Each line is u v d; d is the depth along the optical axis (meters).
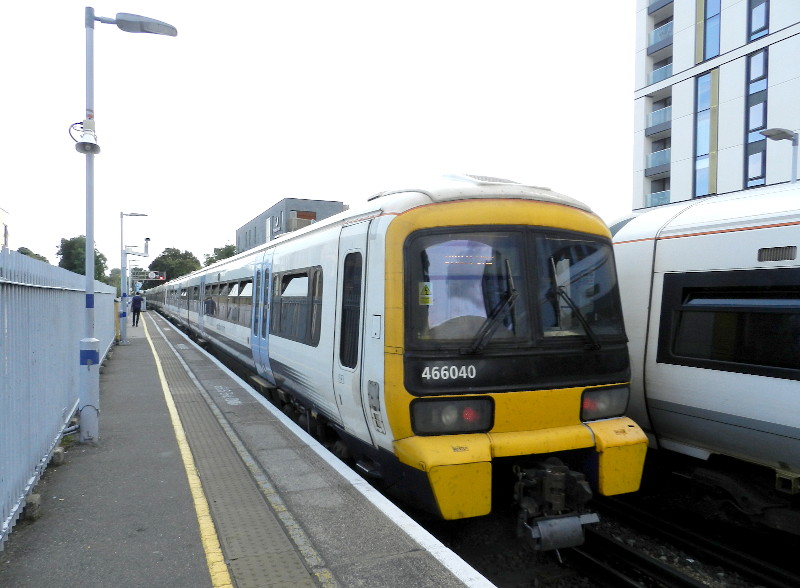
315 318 6.62
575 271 5.04
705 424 5.27
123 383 10.92
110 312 17.39
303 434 7.04
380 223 4.96
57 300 6.63
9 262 4.55
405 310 4.53
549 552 5.08
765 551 5.23
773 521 4.86
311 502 4.85
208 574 3.70
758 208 4.97
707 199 5.77
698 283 5.34
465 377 4.50
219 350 16.42
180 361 14.41
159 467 5.84
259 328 9.75
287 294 8.06
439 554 3.92
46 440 5.79
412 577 3.62
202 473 5.64
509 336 4.66
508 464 4.93
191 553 3.99
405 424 4.46
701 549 5.10
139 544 4.14
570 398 4.82
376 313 4.79
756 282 4.84
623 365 5.16
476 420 4.53
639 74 31.06
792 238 4.60
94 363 6.71
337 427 6.19
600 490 4.79
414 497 4.64
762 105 25.02
